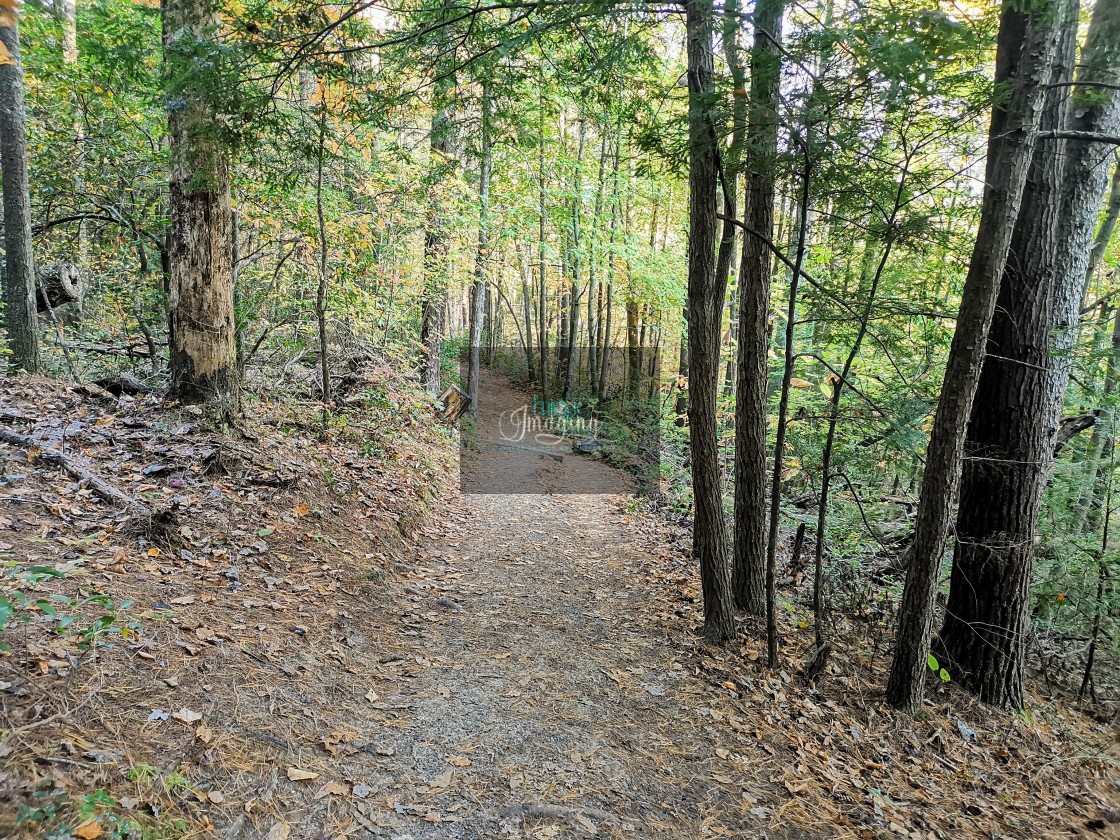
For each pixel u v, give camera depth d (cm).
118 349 747
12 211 582
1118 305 620
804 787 319
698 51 380
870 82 301
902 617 417
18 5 151
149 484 432
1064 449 573
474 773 275
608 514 927
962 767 383
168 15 452
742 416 516
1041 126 427
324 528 504
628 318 2062
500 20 500
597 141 1563
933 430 390
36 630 251
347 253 852
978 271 356
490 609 499
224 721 253
